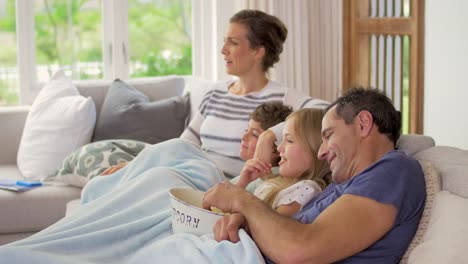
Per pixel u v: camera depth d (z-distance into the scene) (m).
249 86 3.23
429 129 4.67
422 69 4.62
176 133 3.96
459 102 4.57
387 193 1.81
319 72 5.12
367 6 4.93
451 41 4.57
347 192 1.83
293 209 2.11
